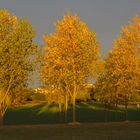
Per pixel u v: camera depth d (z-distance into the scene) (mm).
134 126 59906
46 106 124938
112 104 83000
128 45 75812
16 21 62781
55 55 68938
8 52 61312
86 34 69625
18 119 86938
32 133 48906
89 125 63031
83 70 70250
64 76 69562
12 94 71938
